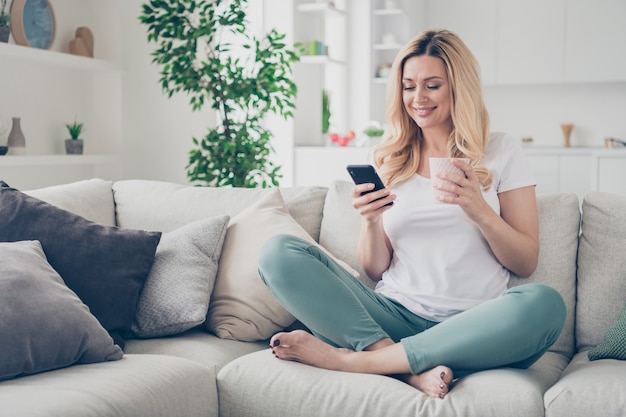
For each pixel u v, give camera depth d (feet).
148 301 7.02
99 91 14.34
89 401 4.95
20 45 12.42
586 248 7.00
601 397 5.14
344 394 5.64
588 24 21.47
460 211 6.63
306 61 18.03
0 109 12.34
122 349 6.68
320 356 5.98
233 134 14.11
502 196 6.79
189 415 5.73
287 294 6.25
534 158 20.81
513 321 5.65
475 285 6.57
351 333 6.13
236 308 7.08
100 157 13.64
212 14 13.10
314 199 8.13
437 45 6.92
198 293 7.04
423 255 6.72
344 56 21.24
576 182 20.47
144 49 14.76
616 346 6.06
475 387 5.47
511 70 22.22
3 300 5.59
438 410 5.37
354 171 6.48
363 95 21.21
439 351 5.74
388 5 21.47
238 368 6.10
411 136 7.22
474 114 6.83
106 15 14.15
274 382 5.90
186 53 13.16
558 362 6.54
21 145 12.22
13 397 4.87
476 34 22.50
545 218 7.13
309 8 17.85
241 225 7.62
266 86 13.20
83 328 5.85
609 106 22.33
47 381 5.32
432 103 6.91
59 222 6.91
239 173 13.44
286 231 7.48
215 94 13.29
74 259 6.73
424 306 6.63
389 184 7.09
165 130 15.24
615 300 6.70
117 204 8.46
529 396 5.27
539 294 5.72
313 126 18.81
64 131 13.71
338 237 7.72
